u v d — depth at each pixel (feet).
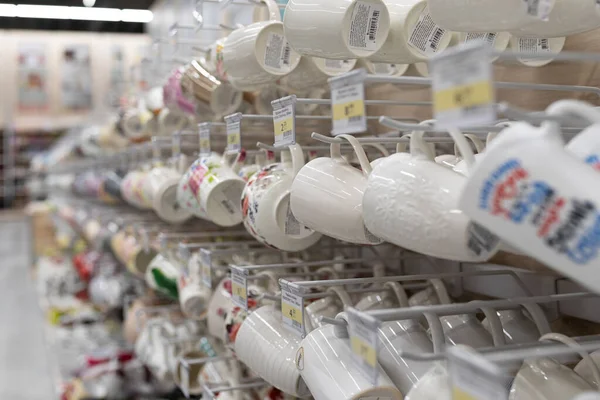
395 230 2.48
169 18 9.78
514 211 1.83
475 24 2.61
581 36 3.46
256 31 3.84
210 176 4.63
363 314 2.40
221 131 5.20
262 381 5.00
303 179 3.24
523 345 2.48
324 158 3.29
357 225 3.00
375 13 3.14
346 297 3.39
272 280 4.40
